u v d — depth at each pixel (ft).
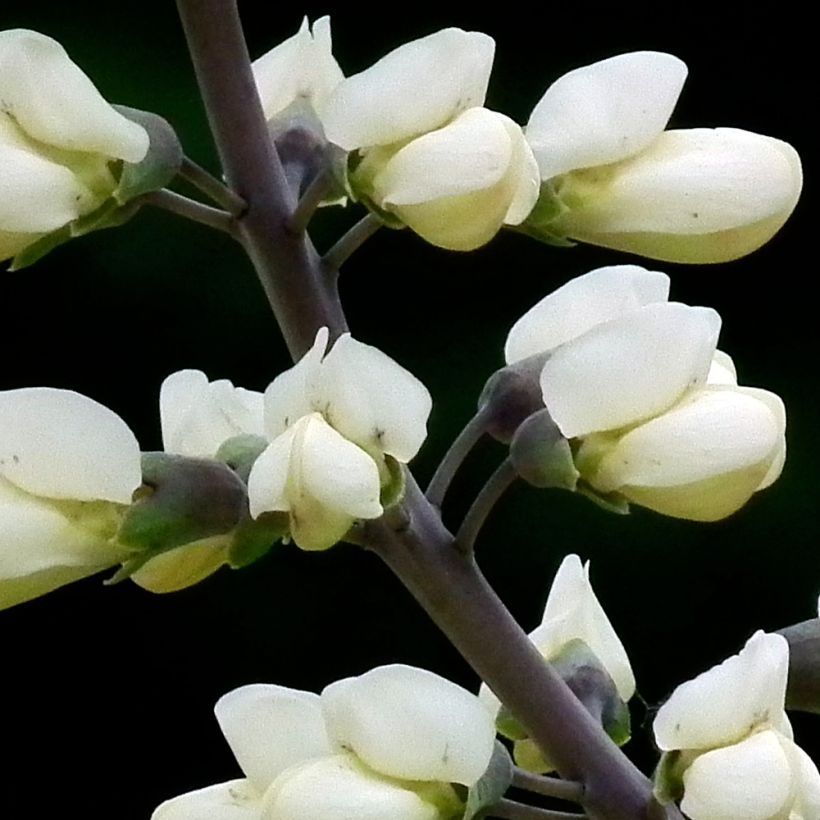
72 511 1.46
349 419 1.43
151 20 2.20
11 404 1.45
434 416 2.23
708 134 1.50
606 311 1.53
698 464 1.46
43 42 1.45
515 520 2.22
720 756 1.45
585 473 1.47
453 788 1.46
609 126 1.48
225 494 1.46
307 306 1.48
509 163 1.45
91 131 1.45
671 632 2.21
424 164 1.45
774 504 2.23
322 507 1.43
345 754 1.46
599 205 1.49
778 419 1.47
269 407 1.45
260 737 1.50
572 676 1.54
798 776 1.45
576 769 1.49
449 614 1.49
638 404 1.46
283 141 1.51
